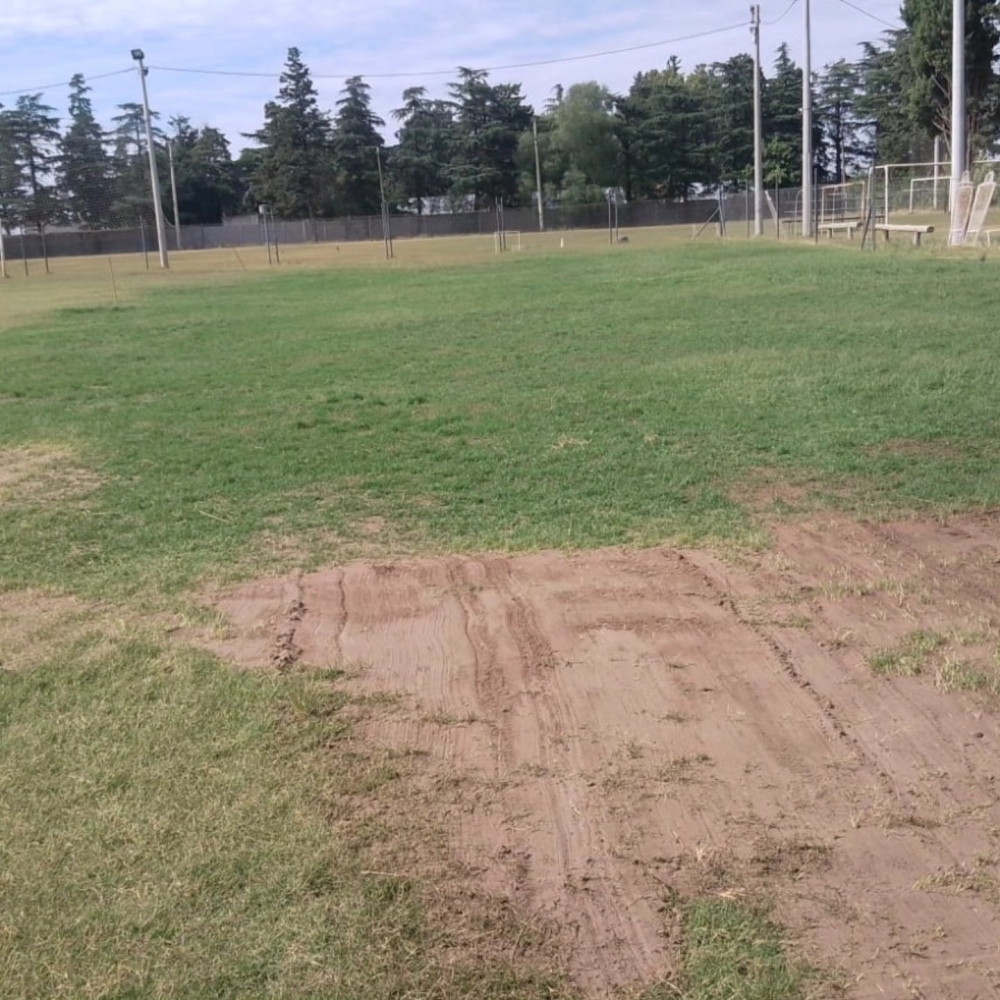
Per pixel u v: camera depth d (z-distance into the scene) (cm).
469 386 1148
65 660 482
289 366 1378
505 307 1920
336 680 460
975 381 984
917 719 412
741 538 624
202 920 305
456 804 364
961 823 347
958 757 385
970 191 2295
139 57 4472
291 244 7319
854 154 8712
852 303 1550
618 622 512
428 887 321
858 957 289
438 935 300
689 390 1042
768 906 310
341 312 2067
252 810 358
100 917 307
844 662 462
